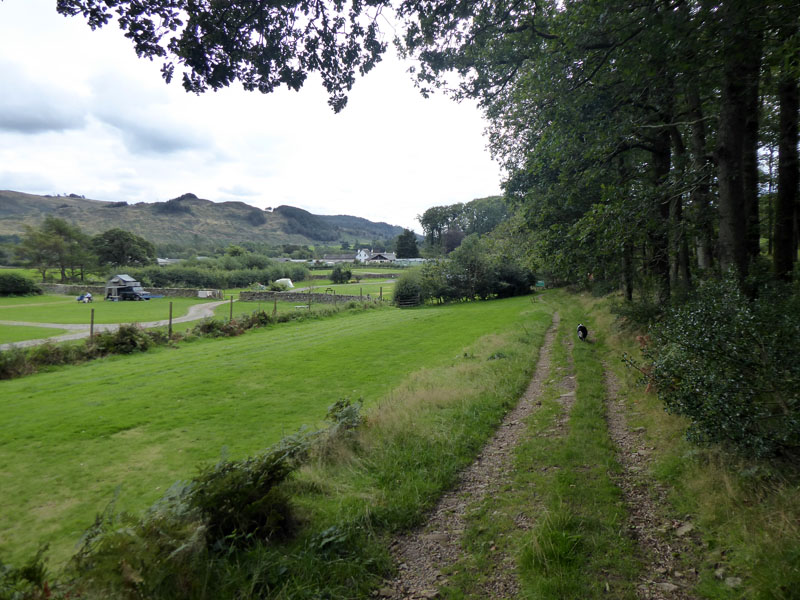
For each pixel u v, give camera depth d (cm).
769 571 322
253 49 569
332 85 651
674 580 345
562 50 859
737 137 716
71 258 7544
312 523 442
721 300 506
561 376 1103
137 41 505
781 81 777
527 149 1461
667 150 1266
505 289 4684
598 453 603
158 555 328
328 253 16912
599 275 1158
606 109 1094
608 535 407
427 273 4566
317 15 578
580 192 1300
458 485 555
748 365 439
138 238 8719
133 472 722
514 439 706
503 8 837
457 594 347
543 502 483
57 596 293
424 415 819
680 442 589
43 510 604
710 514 416
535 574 359
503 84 1127
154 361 1694
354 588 355
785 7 492
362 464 606
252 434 895
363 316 3341
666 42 607
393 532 448
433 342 2041
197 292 5800
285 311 3114
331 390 1231
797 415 401
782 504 389
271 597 338
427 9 693
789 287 643
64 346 1722
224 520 401
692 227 1005
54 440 870
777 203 925
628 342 1338
